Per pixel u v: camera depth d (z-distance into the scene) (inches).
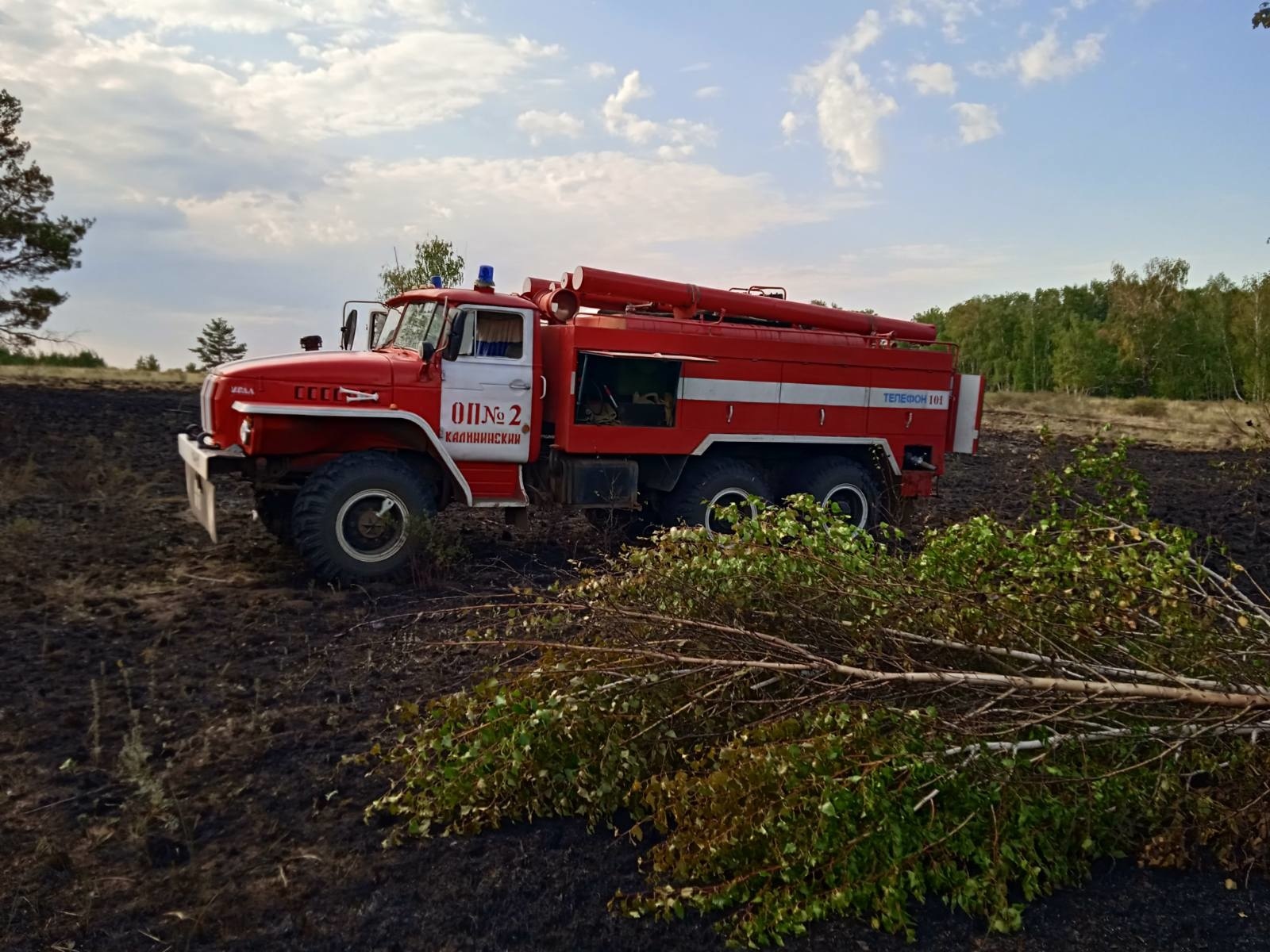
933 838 119.6
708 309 342.6
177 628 227.8
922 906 119.0
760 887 118.0
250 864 124.3
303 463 291.4
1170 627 147.4
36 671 195.6
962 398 392.8
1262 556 343.0
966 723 132.6
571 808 139.8
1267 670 141.3
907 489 378.0
